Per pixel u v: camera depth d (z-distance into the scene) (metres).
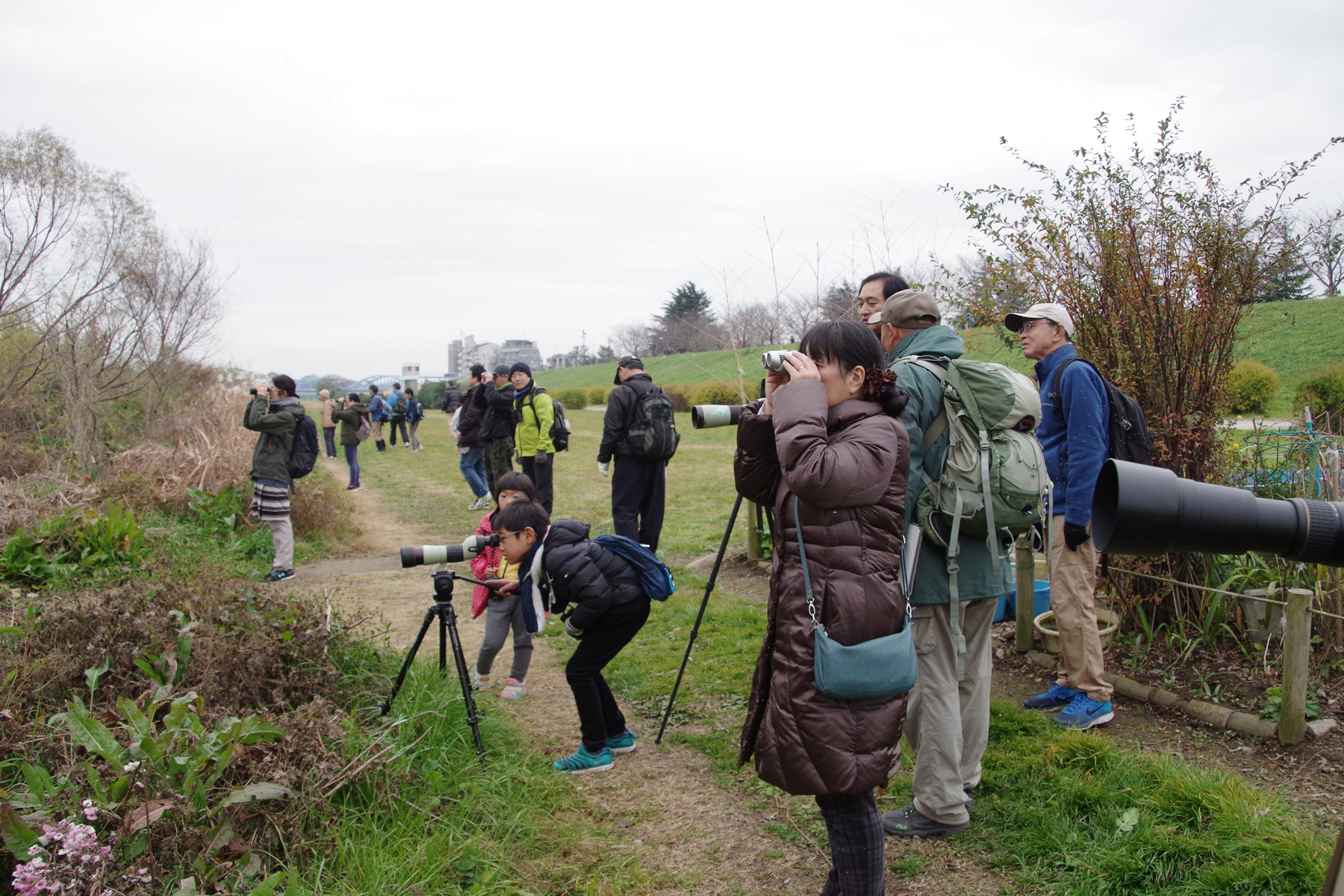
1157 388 4.54
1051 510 3.82
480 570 4.75
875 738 2.19
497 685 4.84
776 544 2.40
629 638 3.71
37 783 2.61
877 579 2.22
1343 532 1.48
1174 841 2.73
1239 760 3.41
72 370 12.26
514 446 10.26
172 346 15.28
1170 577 4.45
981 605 3.09
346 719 3.38
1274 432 4.95
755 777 3.60
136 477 8.89
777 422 2.25
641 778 3.65
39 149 12.37
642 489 6.97
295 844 2.73
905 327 3.23
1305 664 3.41
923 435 2.92
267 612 4.10
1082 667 3.76
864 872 2.27
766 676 2.40
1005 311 5.11
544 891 2.79
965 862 2.88
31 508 6.82
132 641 3.54
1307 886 2.46
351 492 13.50
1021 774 3.31
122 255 14.06
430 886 2.69
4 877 2.38
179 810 2.58
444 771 3.38
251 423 7.19
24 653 3.56
